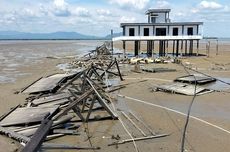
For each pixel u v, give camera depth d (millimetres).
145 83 28859
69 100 19891
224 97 22562
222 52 73000
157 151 12555
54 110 16938
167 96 23031
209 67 41938
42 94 23484
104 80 30453
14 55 70125
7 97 23156
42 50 94812
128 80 30656
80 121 16609
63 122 15211
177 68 40469
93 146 13086
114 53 70688
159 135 14336
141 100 21766
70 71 39062
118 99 22094
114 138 13984
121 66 43875
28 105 19891
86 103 19078
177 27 55812
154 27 55594
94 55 63688
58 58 60312
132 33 55781
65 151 12586
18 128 14867
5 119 16281
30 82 30016
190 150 12664
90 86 22594
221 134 14609
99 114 17859
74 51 89438
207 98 22266
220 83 28938
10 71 39188
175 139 13945
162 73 35688
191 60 51125
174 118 17266
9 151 12633
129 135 14422
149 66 42781
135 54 60219
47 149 12656
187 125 15945
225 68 40938
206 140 13812
